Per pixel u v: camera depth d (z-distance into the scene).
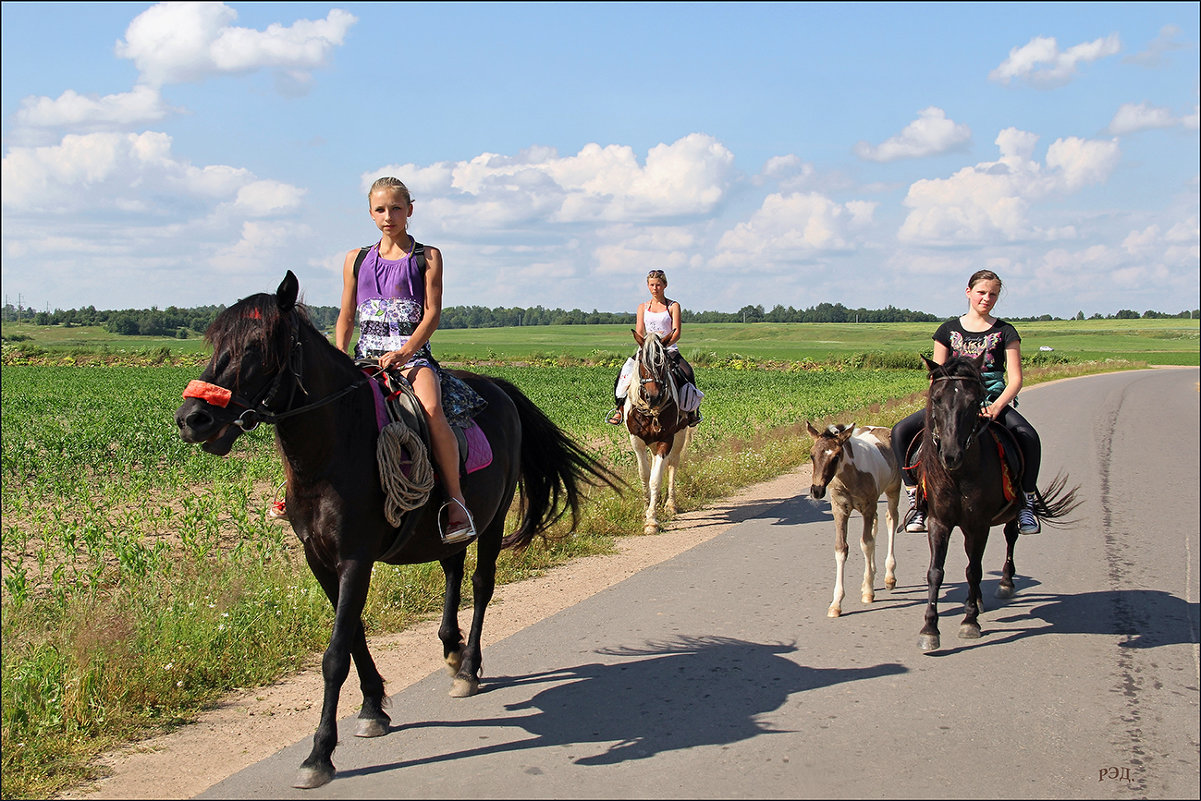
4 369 57.72
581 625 6.83
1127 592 7.80
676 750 4.68
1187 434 21.22
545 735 4.88
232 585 6.95
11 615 6.59
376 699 4.91
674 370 10.93
